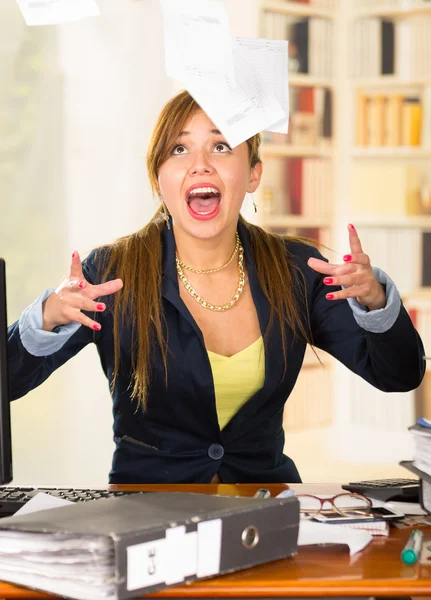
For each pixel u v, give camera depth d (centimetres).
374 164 429
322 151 429
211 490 151
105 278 172
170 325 167
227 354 172
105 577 96
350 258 145
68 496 138
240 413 169
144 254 173
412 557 107
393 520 127
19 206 411
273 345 171
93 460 412
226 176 164
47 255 412
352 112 428
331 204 432
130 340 169
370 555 112
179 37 141
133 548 95
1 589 101
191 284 174
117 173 412
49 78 409
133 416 171
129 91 409
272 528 107
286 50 147
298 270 181
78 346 169
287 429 423
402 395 420
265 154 418
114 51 409
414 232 424
